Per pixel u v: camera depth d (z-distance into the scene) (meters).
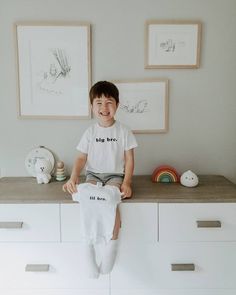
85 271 1.35
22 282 1.37
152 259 1.35
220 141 1.73
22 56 1.63
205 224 1.31
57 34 1.62
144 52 1.65
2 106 1.68
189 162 1.74
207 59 1.66
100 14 1.62
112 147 1.42
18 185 1.55
